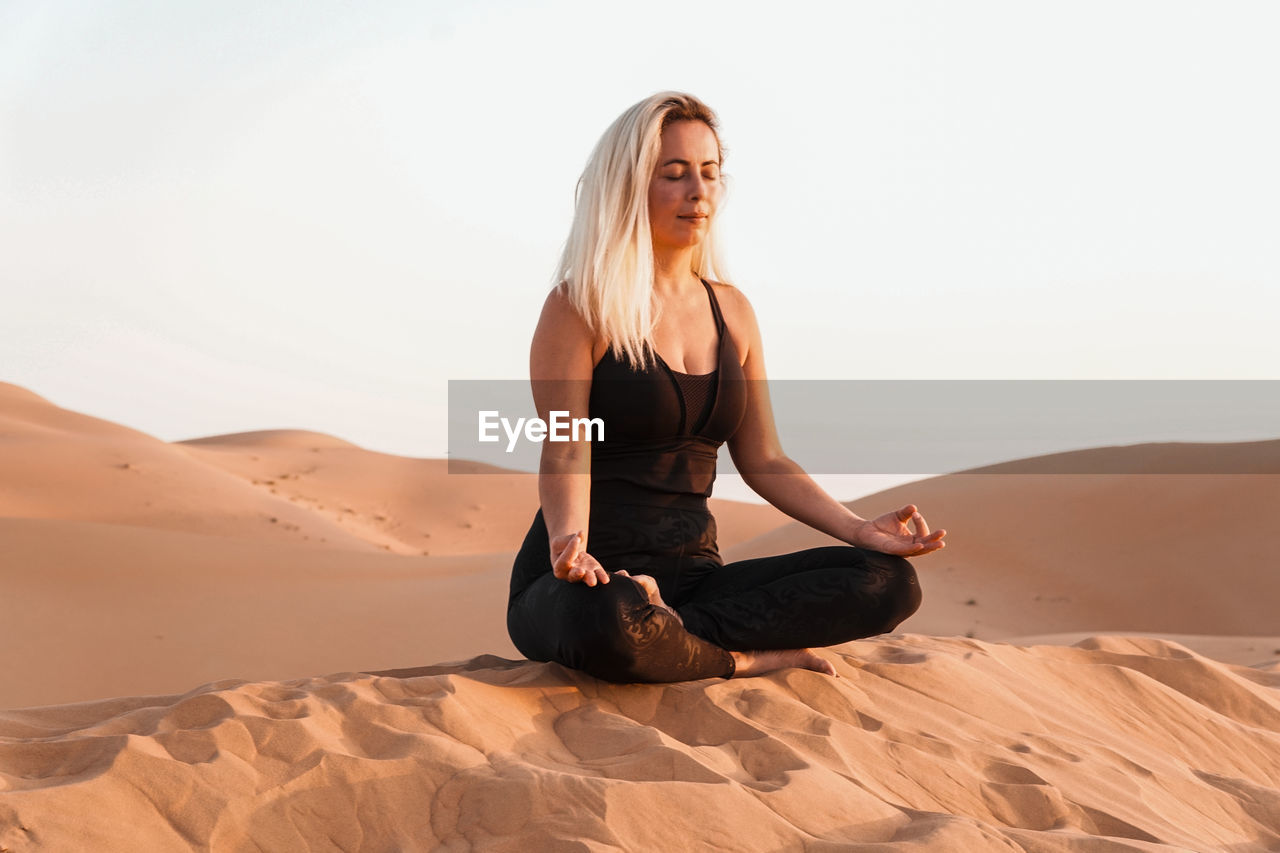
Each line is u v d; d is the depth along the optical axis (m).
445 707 2.71
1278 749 4.22
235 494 37.53
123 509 33.81
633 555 3.36
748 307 3.73
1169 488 22.94
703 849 2.25
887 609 3.34
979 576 20.27
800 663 3.44
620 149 3.35
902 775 2.85
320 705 2.66
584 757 2.69
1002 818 2.80
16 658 12.86
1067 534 21.53
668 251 3.51
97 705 2.93
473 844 2.21
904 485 24.61
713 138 3.46
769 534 21.11
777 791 2.49
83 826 2.05
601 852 2.12
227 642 14.34
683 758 2.55
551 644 3.11
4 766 2.30
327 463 49.16
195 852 2.10
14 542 18.53
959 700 3.62
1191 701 4.36
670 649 3.04
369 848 2.20
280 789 2.28
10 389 46.25
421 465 50.97
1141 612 18.77
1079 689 4.25
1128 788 3.12
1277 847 3.16
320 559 21.34
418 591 18.31
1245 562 19.77
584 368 3.33
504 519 45.38
